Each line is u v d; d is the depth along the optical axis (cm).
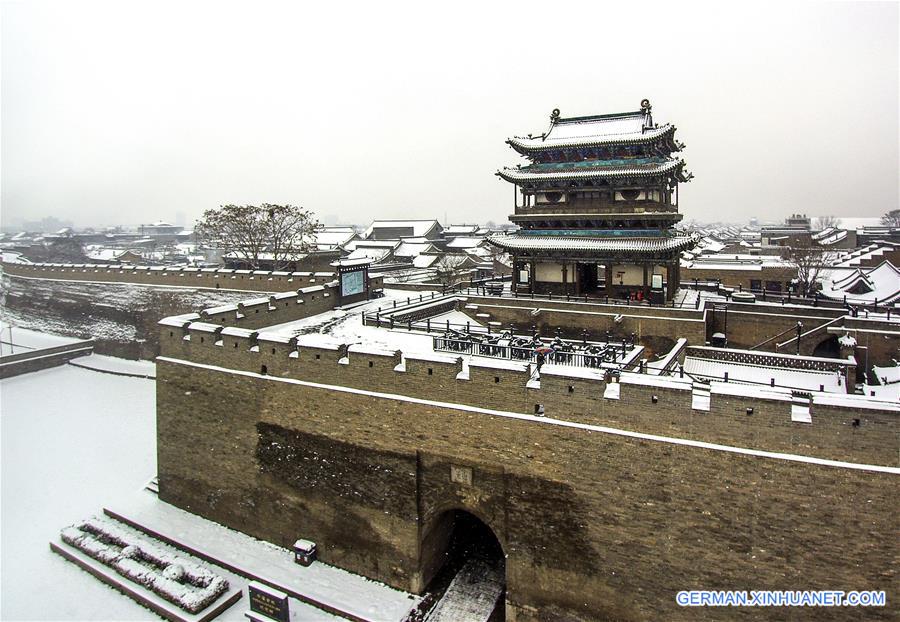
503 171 4203
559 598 2191
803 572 1811
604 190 4000
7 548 2772
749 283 6594
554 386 2156
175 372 3100
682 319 3631
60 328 6581
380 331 3659
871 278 6091
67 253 12538
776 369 3303
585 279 4409
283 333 3572
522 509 2228
